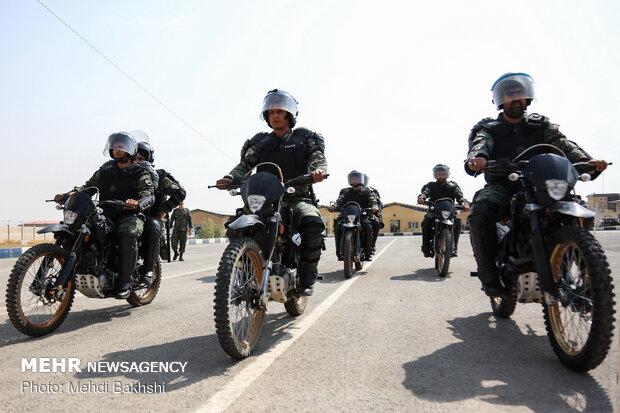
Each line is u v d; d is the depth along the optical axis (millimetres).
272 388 2418
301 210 3838
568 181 2812
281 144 4168
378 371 2672
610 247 12875
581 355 2504
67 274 3895
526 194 3002
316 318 4188
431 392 2332
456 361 2857
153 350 3217
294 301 4160
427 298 5238
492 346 3199
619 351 2891
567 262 2768
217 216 65562
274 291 3277
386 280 7016
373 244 8859
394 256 12453
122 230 4438
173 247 12492
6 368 2840
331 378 2559
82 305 5109
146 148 5719
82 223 4125
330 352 3080
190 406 2199
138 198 4785
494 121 3914
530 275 2943
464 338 3424
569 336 2818
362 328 3768
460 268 8617
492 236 3434
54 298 3840
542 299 2979
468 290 5844
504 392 2320
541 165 2908
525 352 3047
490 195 3572
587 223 2920
